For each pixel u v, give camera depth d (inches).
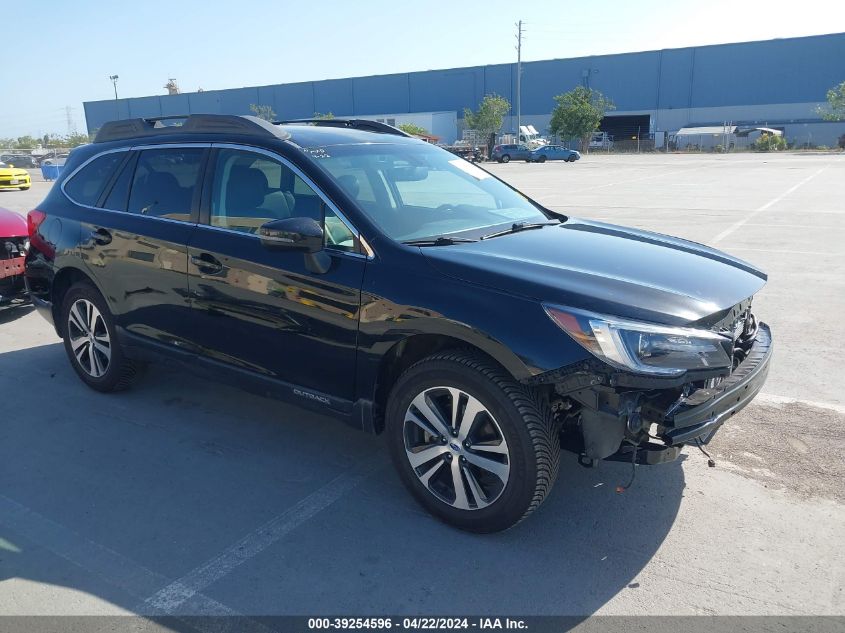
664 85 2620.6
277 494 145.3
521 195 185.2
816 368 209.2
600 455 117.2
